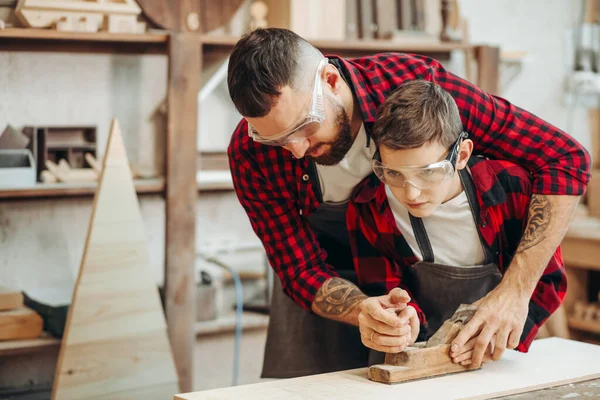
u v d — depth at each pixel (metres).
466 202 1.72
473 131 1.70
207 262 3.22
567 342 1.90
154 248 3.15
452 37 3.28
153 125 3.09
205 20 2.99
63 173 2.76
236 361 3.19
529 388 1.54
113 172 2.48
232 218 3.31
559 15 3.92
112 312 2.48
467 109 1.67
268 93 1.41
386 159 1.50
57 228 2.94
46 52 2.86
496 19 3.77
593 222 3.69
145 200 3.11
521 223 1.78
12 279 2.87
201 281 3.13
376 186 1.75
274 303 2.25
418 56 1.80
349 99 1.62
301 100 1.44
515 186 1.74
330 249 2.05
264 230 1.90
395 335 1.55
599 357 1.76
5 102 2.82
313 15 3.07
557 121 3.99
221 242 3.25
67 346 2.41
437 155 1.48
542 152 1.70
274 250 1.90
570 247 3.53
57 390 2.39
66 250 2.96
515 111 1.70
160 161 3.12
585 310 3.58
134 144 3.06
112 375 2.48
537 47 3.89
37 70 2.86
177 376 2.59
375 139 1.51
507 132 1.70
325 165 1.68
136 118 3.06
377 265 1.91
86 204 2.98
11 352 2.52
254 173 1.81
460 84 1.69
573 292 3.66
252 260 3.35
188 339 2.83
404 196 1.51
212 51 3.01
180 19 2.89
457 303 1.86
